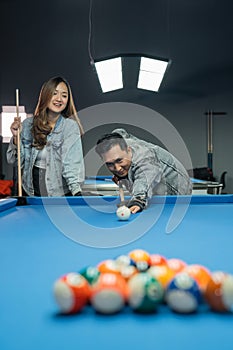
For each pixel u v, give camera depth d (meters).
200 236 1.56
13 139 3.09
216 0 6.96
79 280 0.75
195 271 0.81
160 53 7.05
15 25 6.92
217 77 7.14
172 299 0.72
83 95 7.01
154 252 1.29
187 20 7.02
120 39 6.99
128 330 0.66
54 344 0.62
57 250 1.32
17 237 1.56
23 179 3.14
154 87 5.23
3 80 6.95
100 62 4.06
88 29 6.95
